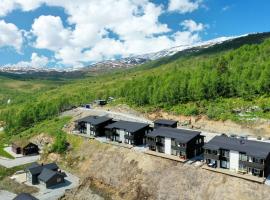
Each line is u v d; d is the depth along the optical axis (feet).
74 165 409.08
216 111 444.14
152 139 359.87
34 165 391.45
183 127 448.24
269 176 275.39
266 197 248.73
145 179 322.96
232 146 294.66
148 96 566.77
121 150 379.55
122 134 404.98
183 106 498.69
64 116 595.06
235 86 503.61
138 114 538.88
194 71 626.64
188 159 328.70
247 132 389.39
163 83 588.91
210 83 505.66
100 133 449.89
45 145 496.64
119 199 318.24
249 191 259.39
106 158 380.58
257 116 401.08
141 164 341.62
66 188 353.10
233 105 451.12
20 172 410.93
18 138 564.71
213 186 278.26
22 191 351.67
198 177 293.23
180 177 303.07
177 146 335.06
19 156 484.33
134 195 315.78
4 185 374.22
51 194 337.72
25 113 649.20
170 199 292.20
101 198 324.19
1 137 631.15
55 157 443.32
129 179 335.06
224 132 409.69
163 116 498.28
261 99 447.83
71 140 457.27
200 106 482.28
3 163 450.30
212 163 302.04
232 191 266.16
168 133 353.31
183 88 529.45
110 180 347.15
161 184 307.99
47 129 535.19
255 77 505.66
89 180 357.00
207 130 426.51
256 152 276.00
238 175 276.62
